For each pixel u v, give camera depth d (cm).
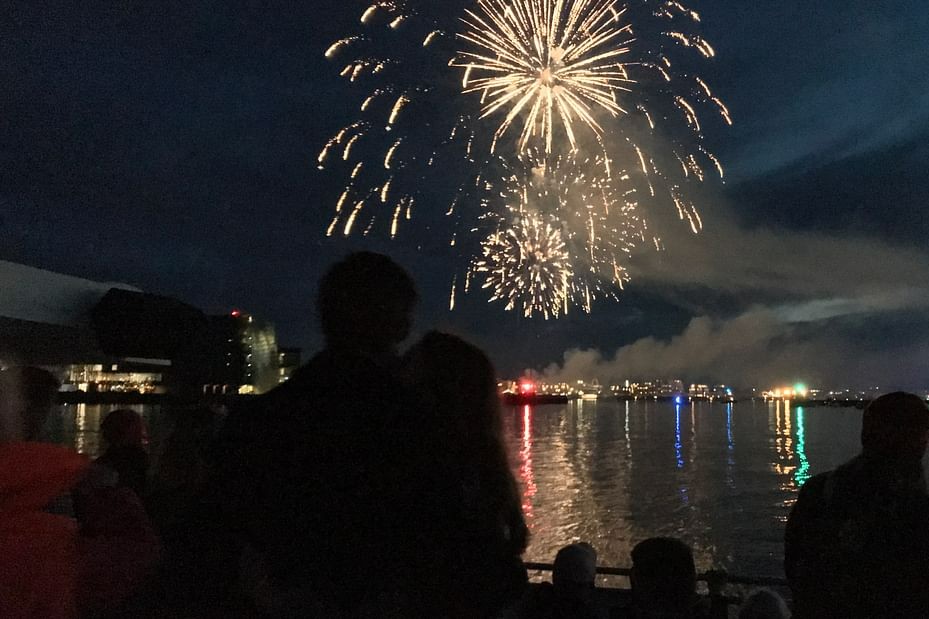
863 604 305
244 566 213
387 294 231
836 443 12406
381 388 219
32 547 194
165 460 417
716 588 510
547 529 4841
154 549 266
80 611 234
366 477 207
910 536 301
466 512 214
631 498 6159
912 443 313
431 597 208
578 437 13438
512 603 224
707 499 6106
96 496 299
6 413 203
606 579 2420
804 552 331
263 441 214
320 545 204
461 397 254
